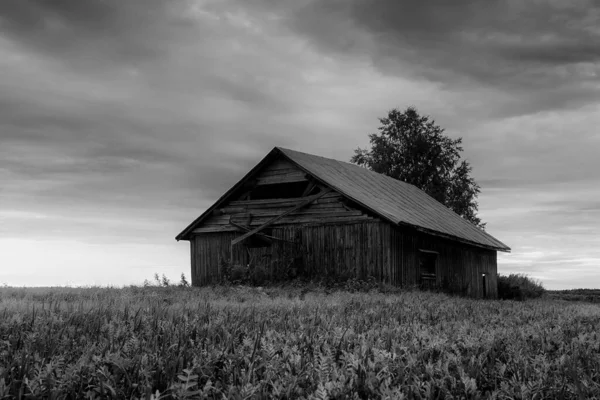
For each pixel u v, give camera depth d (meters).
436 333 7.79
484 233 45.38
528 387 4.50
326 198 32.88
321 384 4.08
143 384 4.45
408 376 4.54
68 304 12.48
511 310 14.82
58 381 4.34
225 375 4.73
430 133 62.56
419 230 32.25
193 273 36.59
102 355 5.39
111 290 22.16
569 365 5.23
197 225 36.44
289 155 33.47
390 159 61.84
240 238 33.00
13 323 7.54
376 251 31.22
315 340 6.07
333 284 30.59
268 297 20.80
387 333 6.97
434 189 60.38
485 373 5.12
